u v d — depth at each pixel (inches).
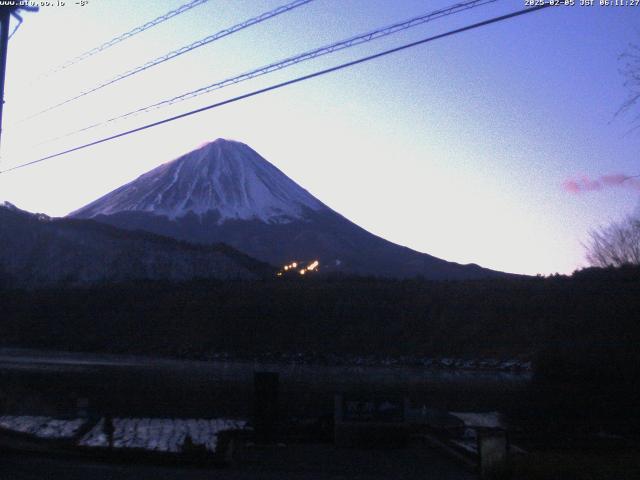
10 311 2834.6
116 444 807.1
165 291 2977.4
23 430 871.1
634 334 1739.7
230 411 1114.1
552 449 804.0
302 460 766.5
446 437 895.7
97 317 2736.2
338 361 2175.2
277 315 2669.8
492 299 2598.4
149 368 1742.1
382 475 675.4
